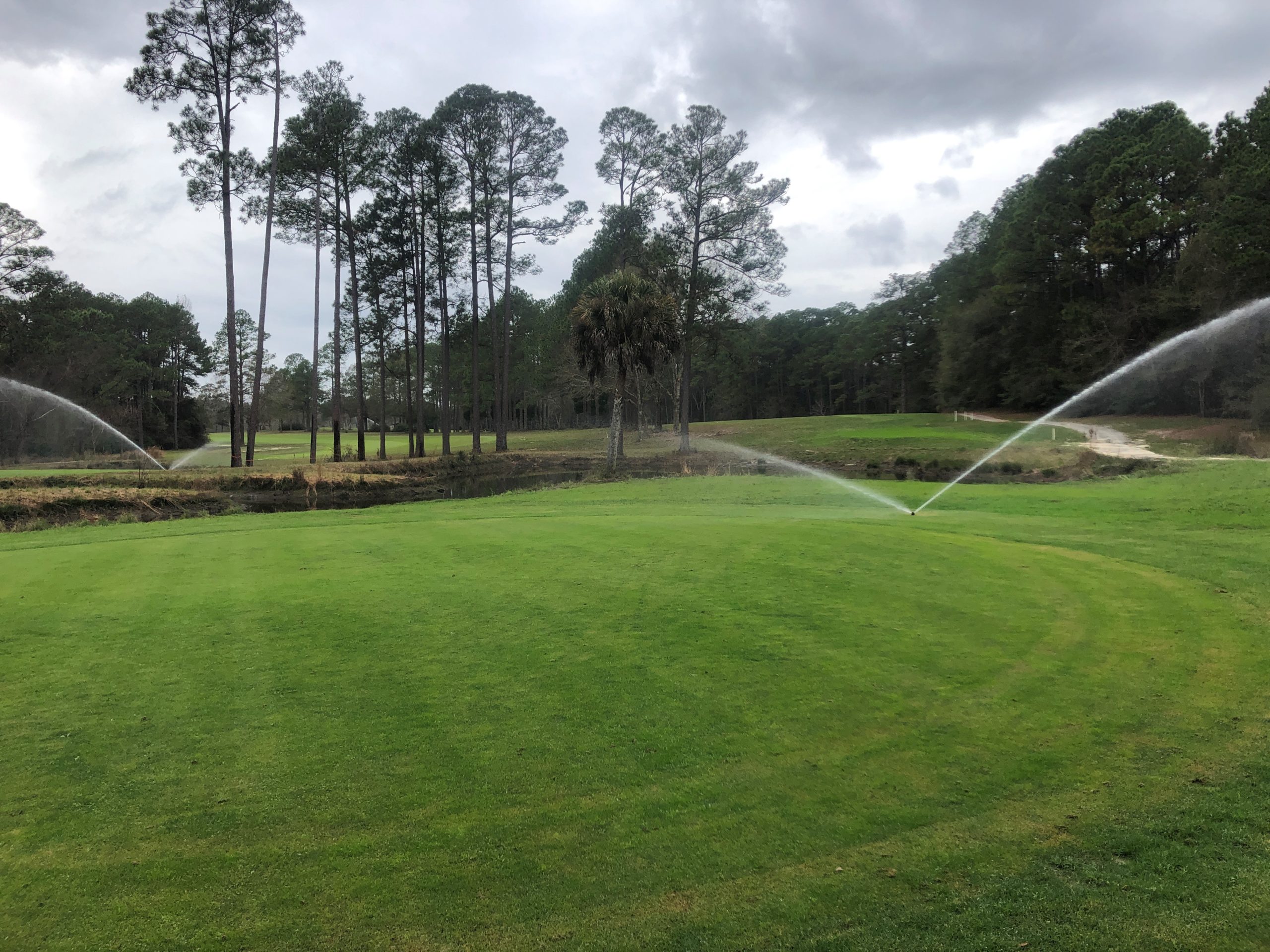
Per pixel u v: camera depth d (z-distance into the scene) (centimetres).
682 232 3756
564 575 766
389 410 9219
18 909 268
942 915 264
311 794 345
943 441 3503
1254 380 3019
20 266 3850
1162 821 320
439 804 337
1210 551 878
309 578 761
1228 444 2517
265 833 315
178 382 5628
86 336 4422
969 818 325
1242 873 284
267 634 574
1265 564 807
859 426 4712
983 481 2430
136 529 1293
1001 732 408
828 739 400
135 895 276
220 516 1911
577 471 3734
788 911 267
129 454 3925
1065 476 2338
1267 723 414
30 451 3969
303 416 10819
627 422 6391
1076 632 577
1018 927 257
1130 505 1341
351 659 520
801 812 331
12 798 340
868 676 488
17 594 698
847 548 905
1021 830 316
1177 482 1656
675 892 279
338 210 3291
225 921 262
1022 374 4938
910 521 1190
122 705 442
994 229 5572
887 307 7638
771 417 10156
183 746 391
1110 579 747
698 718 425
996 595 684
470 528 1126
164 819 325
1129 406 4031
